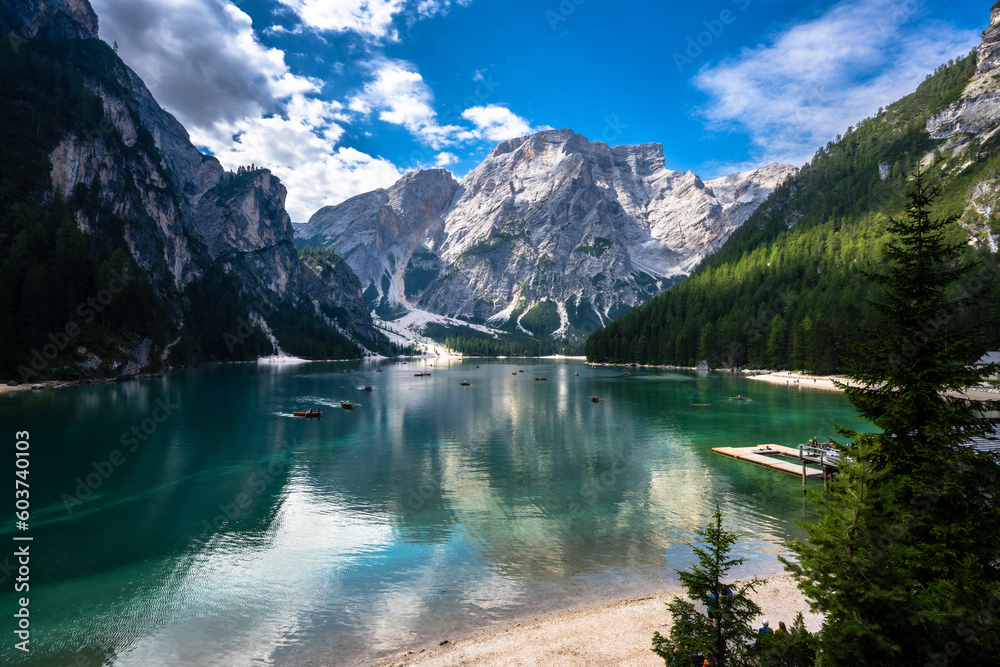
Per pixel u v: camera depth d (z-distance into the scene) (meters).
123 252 175.88
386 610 25.45
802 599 25.05
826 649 14.43
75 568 30.42
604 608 25.20
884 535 14.77
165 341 184.38
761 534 35.47
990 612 13.92
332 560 31.50
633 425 81.06
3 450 60.06
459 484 48.09
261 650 22.02
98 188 194.25
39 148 170.75
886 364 17.67
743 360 193.00
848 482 15.77
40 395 106.38
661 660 20.20
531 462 56.72
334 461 57.09
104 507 41.41
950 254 17.27
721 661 15.05
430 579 28.95
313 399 113.06
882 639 13.54
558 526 37.22
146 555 32.19
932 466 16.30
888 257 18.14
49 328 128.62
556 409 100.31
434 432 75.12
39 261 136.25
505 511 40.56
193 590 27.67
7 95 178.00
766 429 76.88
